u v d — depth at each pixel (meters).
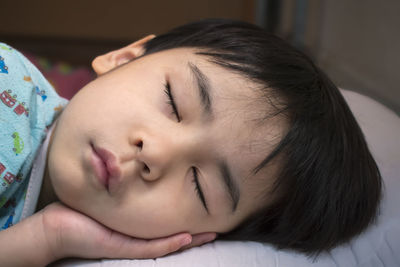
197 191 0.78
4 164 0.81
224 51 0.85
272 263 0.81
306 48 2.07
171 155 0.74
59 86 1.88
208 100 0.76
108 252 0.78
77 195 0.75
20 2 2.19
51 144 0.82
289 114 0.79
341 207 0.85
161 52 0.89
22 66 0.91
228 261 0.80
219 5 2.22
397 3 1.58
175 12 2.23
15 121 0.84
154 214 0.76
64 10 2.22
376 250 0.86
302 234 0.86
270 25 2.12
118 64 1.02
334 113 0.85
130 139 0.74
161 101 0.78
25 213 0.85
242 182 0.79
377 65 1.74
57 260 0.81
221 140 0.76
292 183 0.82
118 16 2.24
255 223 0.87
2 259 0.73
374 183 0.89
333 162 0.83
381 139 1.05
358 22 1.85
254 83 0.79
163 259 0.79
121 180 0.72
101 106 0.77
